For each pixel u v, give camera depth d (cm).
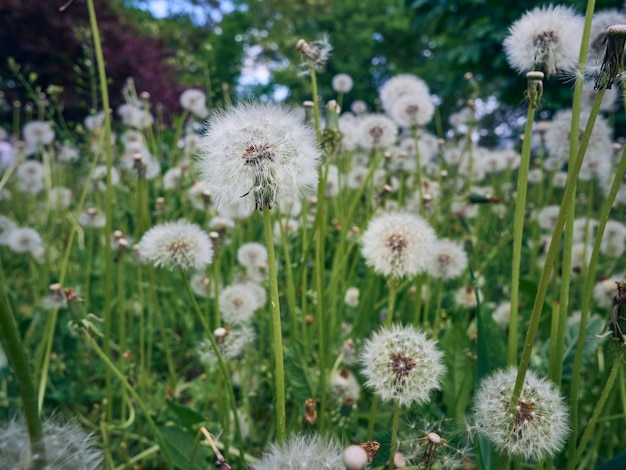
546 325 38
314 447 18
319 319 29
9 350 15
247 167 19
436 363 22
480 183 85
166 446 28
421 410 30
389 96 46
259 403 40
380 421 34
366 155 75
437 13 160
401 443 23
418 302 34
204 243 29
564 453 31
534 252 51
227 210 21
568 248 24
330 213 62
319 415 29
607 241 48
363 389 34
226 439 30
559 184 69
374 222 29
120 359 36
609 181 48
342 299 41
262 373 41
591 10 22
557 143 45
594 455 30
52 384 41
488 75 152
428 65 303
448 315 41
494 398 20
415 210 54
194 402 40
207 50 73
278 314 20
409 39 360
